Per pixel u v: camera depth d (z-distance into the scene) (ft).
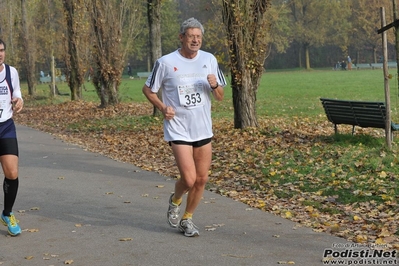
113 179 45.55
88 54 137.28
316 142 56.70
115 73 112.78
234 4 66.74
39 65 266.16
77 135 78.79
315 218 32.68
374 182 39.52
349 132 67.26
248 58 68.08
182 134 28.43
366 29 333.01
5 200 30.42
